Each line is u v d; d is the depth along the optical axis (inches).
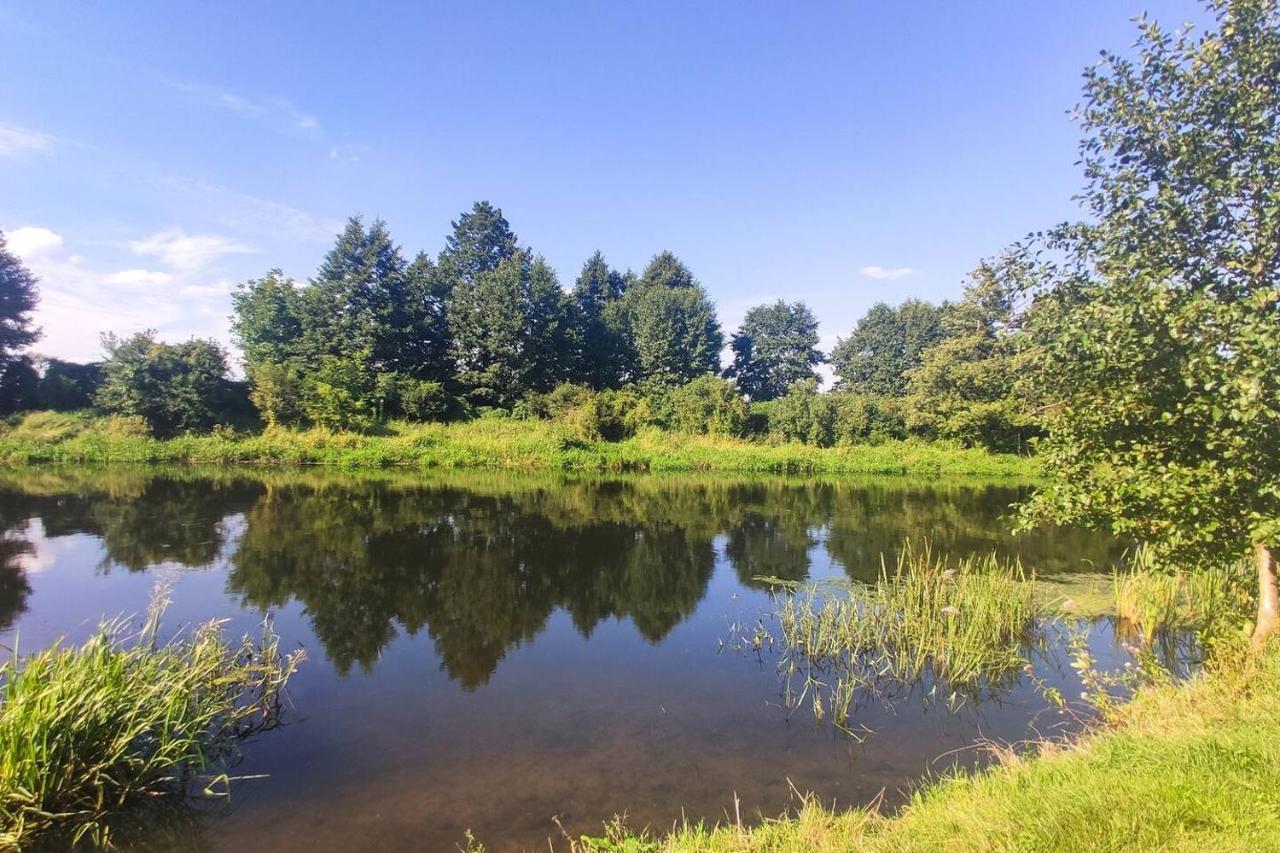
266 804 207.3
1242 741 160.1
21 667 270.4
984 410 1366.9
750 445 1439.5
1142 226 214.7
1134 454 217.5
